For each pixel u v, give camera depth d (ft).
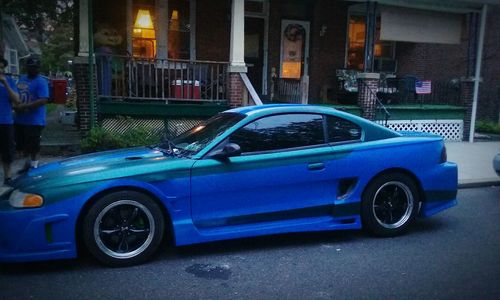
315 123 16.65
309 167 15.96
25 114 23.34
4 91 21.79
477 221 19.85
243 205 15.38
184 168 14.64
